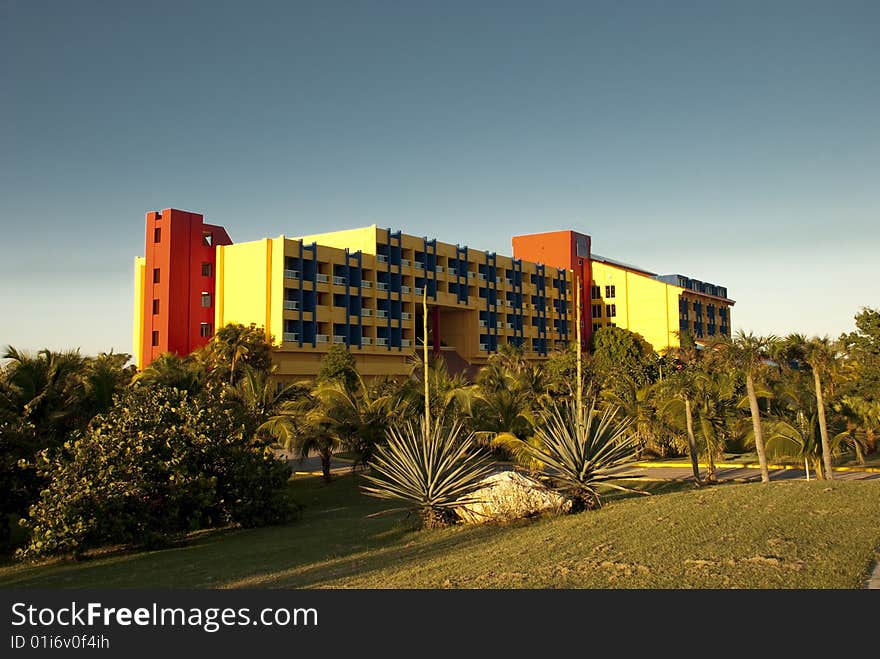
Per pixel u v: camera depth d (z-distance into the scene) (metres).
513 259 83.56
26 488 20.72
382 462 20.78
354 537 18.45
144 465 20.03
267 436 32.12
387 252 65.62
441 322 78.31
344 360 51.38
